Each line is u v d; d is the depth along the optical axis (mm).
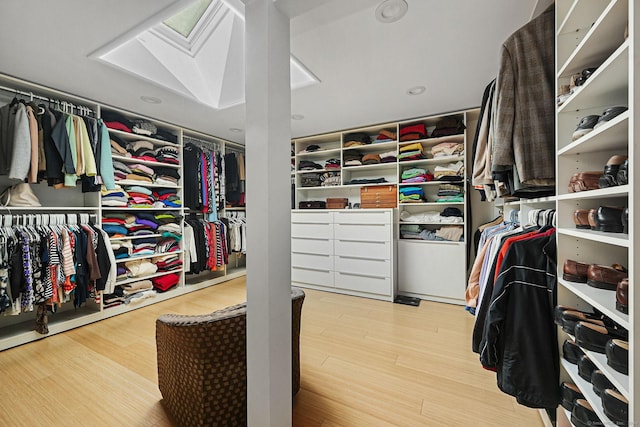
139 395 1502
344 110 2859
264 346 1026
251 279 1060
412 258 3182
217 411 1196
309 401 1446
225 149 4340
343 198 3695
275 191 1045
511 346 1042
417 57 1864
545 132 1095
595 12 907
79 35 1611
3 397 1482
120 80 2168
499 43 1705
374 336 2199
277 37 1060
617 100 896
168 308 2887
